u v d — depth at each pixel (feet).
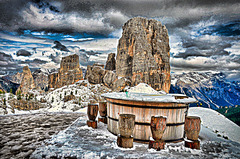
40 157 15.44
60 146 18.54
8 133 24.43
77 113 47.91
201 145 22.17
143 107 22.71
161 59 480.64
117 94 28.14
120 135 19.79
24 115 42.06
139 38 471.21
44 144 19.36
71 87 489.26
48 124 31.60
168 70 484.74
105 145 19.62
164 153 18.10
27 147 18.47
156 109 22.52
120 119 19.38
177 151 19.15
